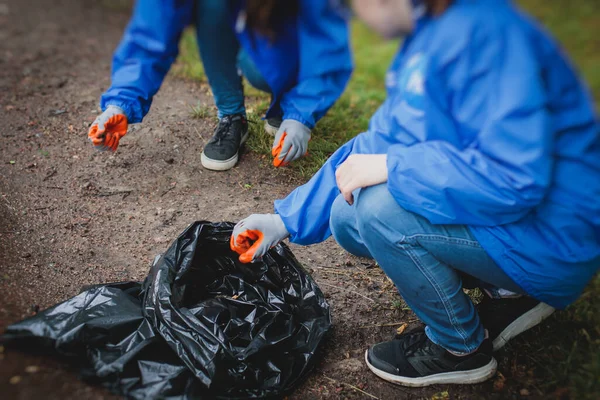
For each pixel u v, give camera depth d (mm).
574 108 1481
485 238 1676
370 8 1508
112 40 5152
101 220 2795
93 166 3176
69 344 1843
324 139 3490
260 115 3635
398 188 1650
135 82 2293
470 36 1369
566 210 1577
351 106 4109
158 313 1938
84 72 4305
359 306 2400
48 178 3041
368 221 1767
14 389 1698
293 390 1981
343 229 1982
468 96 1438
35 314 2117
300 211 1985
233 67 2967
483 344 1969
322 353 2158
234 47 2805
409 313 2371
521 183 1467
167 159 3266
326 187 2000
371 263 2664
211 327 1910
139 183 3078
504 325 2047
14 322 2033
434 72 1442
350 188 1777
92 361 1833
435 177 1582
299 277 2191
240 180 3152
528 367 2059
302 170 3209
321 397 1975
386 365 2025
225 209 2922
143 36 2170
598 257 1644
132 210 2885
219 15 2553
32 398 1685
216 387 1811
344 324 2303
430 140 1599
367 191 1773
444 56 1407
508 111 1378
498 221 1627
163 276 2023
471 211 1606
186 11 2094
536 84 1367
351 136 3557
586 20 7949
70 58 4543
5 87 3908
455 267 1796
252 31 1954
